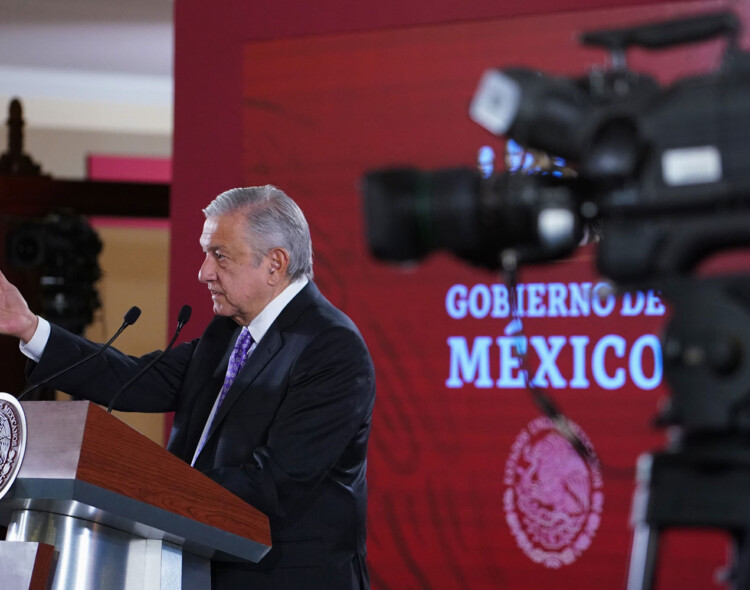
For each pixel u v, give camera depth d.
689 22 2.96
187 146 10.73
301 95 10.30
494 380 9.57
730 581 2.77
